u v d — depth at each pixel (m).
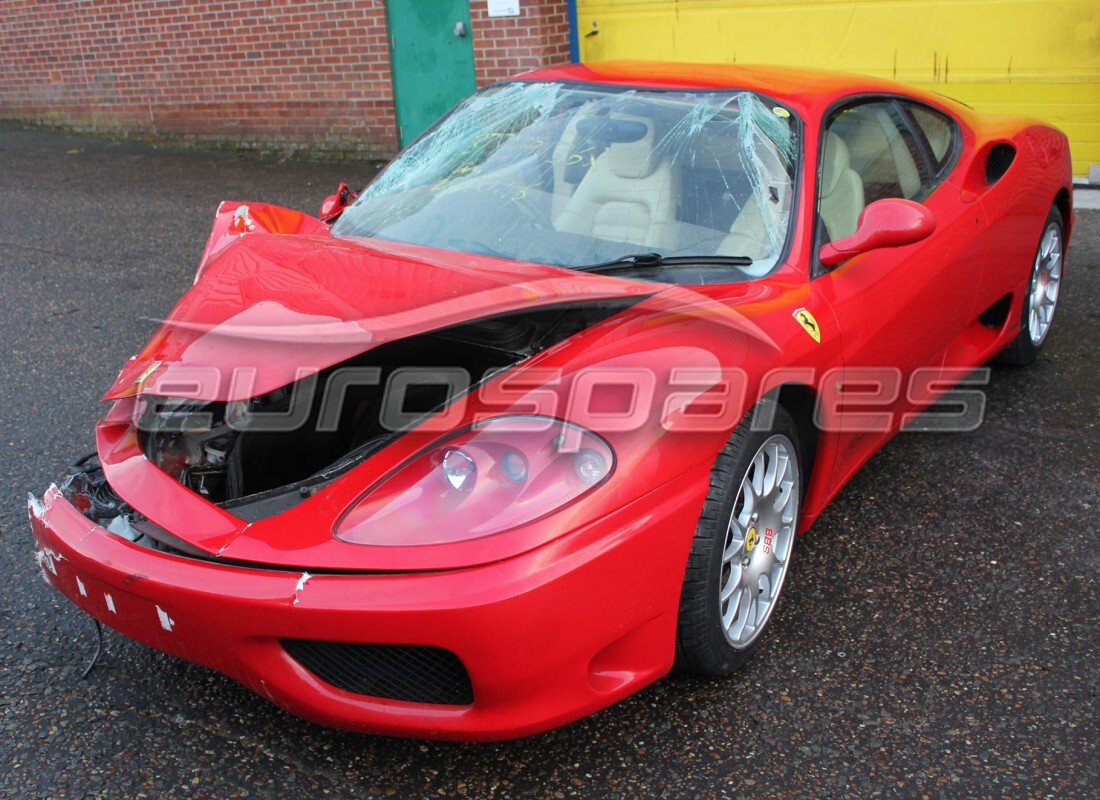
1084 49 6.80
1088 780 2.21
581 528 2.00
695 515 2.20
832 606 2.86
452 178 3.17
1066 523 3.27
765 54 7.89
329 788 2.21
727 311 2.33
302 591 1.95
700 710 2.44
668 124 3.12
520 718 2.03
